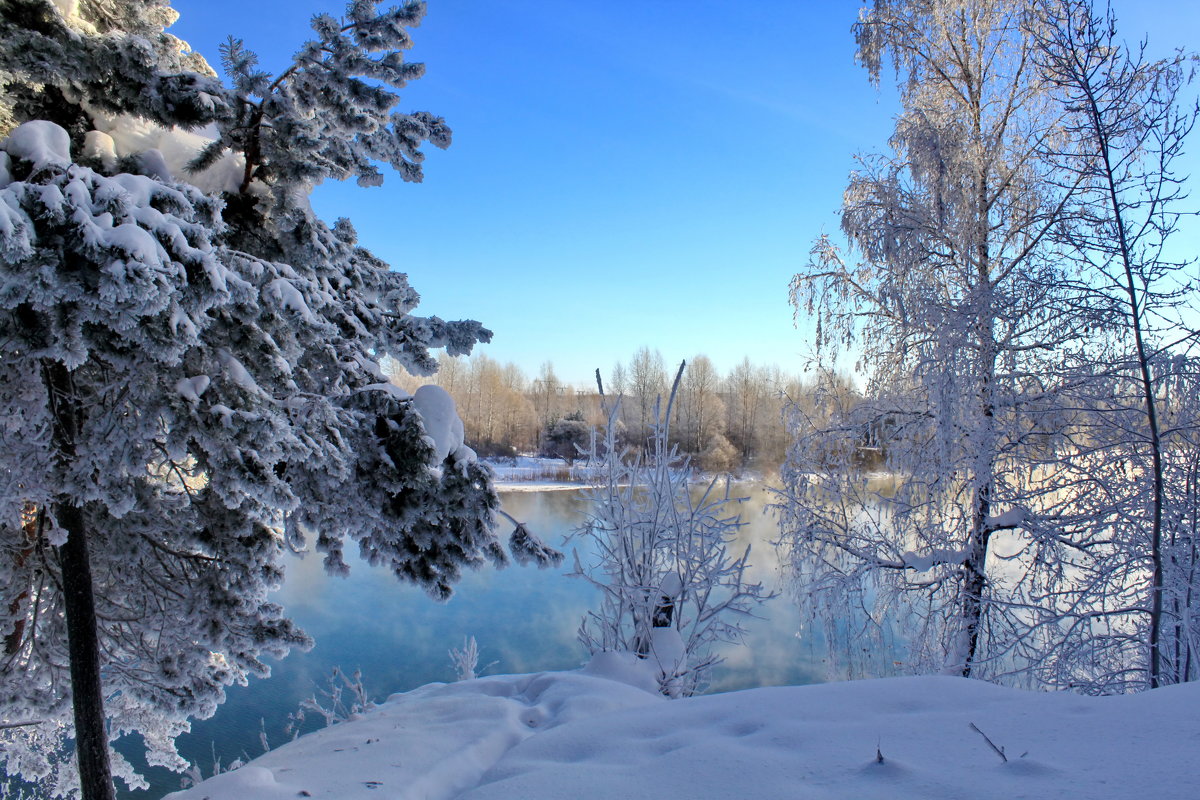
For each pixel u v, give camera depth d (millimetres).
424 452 5711
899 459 9742
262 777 3682
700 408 49500
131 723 7598
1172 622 7703
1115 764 2301
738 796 2559
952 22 10219
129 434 4438
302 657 15820
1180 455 8086
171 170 5527
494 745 4254
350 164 5953
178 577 6051
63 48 4590
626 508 7590
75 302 3812
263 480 4441
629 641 7211
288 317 4832
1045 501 9078
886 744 2848
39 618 6359
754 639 15984
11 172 4008
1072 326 8586
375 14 5434
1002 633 8883
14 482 4355
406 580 6566
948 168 9383
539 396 71688
